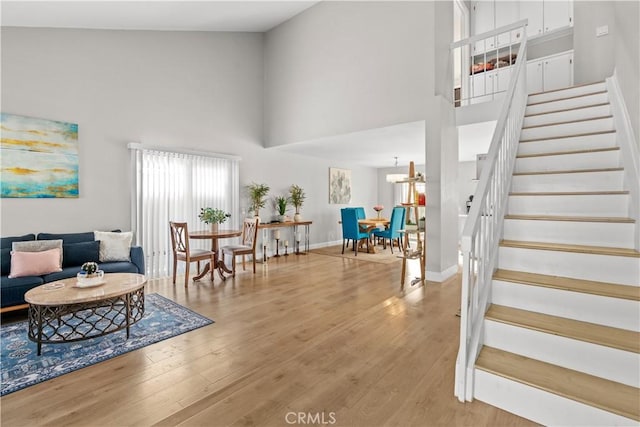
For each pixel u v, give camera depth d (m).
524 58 3.76
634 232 2.03
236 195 5.76
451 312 3.11
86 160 4.05
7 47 3.50
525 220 2.40
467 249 1.69
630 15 2.31
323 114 5.36
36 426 1.58
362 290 3.97
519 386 1.55
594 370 1.56
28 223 3.61
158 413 1.67
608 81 3.14
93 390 1.88
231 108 5.77
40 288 2.64
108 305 2.71
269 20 5.74
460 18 5.95
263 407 1.66
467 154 6.92
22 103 3.59
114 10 3.79
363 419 1.56
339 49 5.12
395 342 2.44
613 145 2.75
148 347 2.44
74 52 3.97
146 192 4.56
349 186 8.73
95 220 4.12
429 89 4.18
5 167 3.47
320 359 2.19
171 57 4.93
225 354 2.32
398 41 4.47
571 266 2.02
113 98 4.30
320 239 7.81
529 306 1.96
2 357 2.29
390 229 6.86
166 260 4.81
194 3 4.18
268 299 3.63
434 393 1.77
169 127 4.89
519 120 3.38
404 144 6.00
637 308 1.64
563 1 5.00
